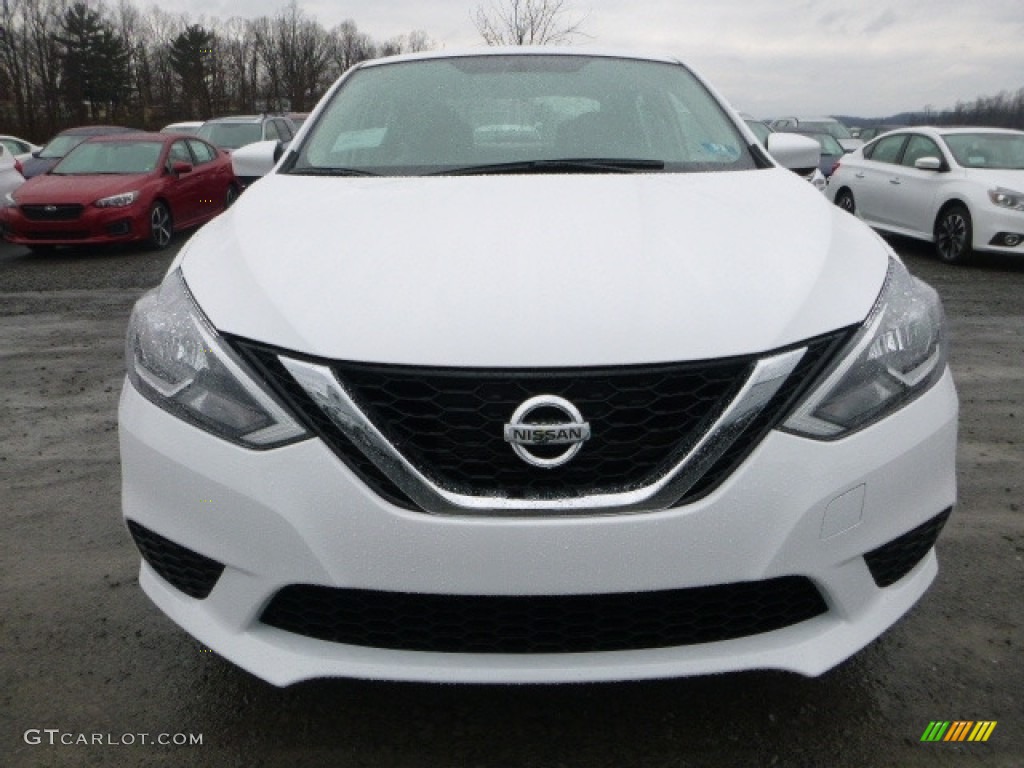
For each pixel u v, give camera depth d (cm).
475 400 165
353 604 173
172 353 183
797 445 169
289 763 188
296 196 244
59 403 447
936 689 208
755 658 171
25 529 301
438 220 208
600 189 234
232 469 172
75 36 7275
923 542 189
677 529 163
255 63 8294
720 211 217
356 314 173
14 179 1097
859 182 1070
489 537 162
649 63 330
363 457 167
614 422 165
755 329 169
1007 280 808
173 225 1110
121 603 253
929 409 184
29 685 215
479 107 299
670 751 189
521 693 208
